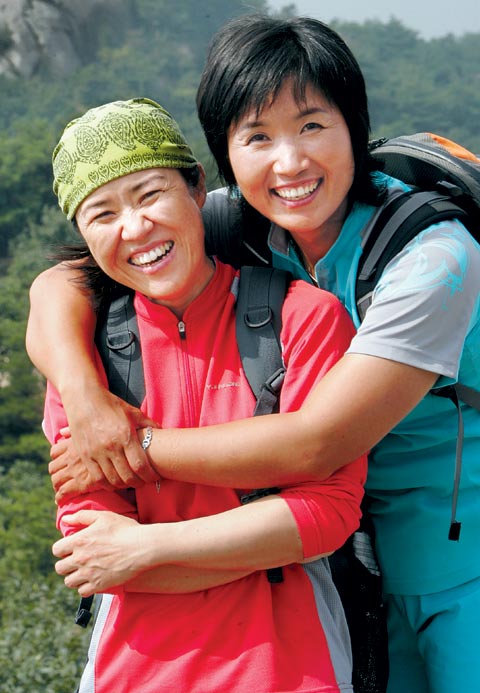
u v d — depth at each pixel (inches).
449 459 88.7
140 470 75.8
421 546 91.0
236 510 74.5
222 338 80.1
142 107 79.7
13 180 2352.4
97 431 76.5
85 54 2957.7
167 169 78.1
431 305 75.9
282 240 92.0
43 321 84.6
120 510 78.8
